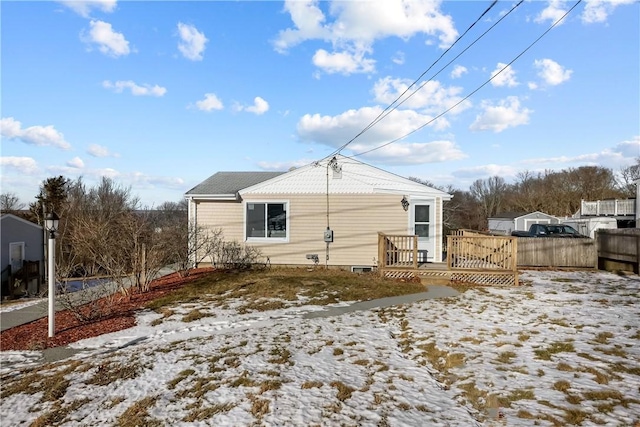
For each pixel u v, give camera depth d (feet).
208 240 44.88
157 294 33.71
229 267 45.03
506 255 35.65
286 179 45.55
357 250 44.78
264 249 45.44
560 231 62.80
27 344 22.79
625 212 90.33
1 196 120.47
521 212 145.38
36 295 59.06
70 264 33.91
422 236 43.93
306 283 35.32
